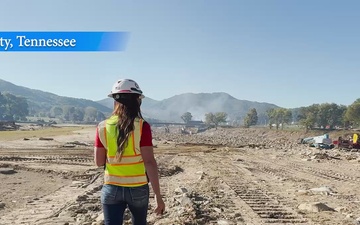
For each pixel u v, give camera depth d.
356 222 8.47
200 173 19.83
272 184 15.76
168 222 7.88
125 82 3.51
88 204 10.05
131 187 3.39
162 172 19.36
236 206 10.47
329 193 13.16
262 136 181.00
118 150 3.36
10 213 8.98
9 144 38.22
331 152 43.50
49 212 9.13
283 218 8.98
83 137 58.84
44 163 22.00
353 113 150.62
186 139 102.31
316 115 171.12
